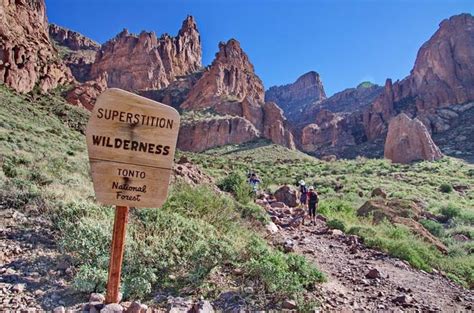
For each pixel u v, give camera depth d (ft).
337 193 82.02
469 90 312.50
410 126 212.43
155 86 419.95
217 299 13.64
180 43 489.67
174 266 15.21
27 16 236.63
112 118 11.57
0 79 164.55
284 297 14.40
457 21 352.28
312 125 397.60
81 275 12.45
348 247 28.09
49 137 89.81
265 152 244.63
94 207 18.81
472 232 42.80
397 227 36.06
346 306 15.24
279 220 36.73
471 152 219.61
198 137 281.95
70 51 487.61
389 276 21.31
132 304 11.38
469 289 21.79
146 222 18.01
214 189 41.68
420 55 365.40
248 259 17.21
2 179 23.93
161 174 12.01
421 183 113.80
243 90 380.99
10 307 11.02
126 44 438.40
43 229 17.31
